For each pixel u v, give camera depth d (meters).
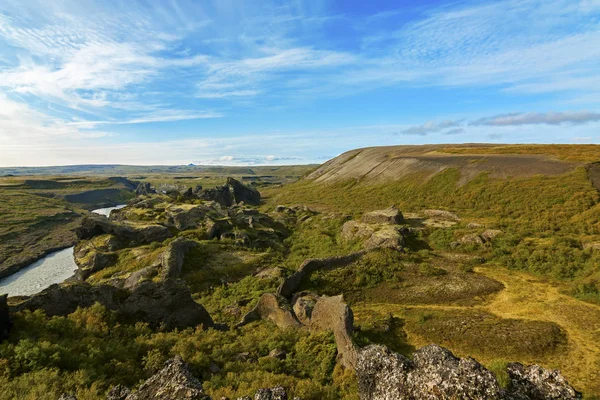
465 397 5.36
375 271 31.42
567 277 27.83
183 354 13.91
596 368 16.11
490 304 24.77
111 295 17.47
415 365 6.55
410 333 21.19
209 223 49.16
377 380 6.86
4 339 12.34
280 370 14.62
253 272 35.66
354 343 15.32
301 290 28.80
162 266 34.16
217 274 34.91
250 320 22.94
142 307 17.64
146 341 14.75
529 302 24.19
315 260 32.09
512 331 19.70
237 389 11.62
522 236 36.41
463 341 19.45
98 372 11.42
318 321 20.05
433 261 33.53
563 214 41.38
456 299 26.09
